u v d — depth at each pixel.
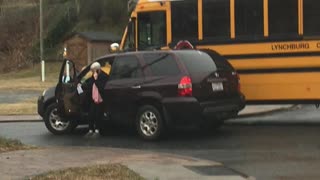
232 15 14.93
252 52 14.79
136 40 16.06
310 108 19.77
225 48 14.99
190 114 12.49
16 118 19.03
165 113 12.70
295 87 14.52
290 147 11.53
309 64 14.35
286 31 14.52
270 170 9.33
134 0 16.80
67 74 15.16
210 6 15.14
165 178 8.53
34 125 17.22
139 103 13.20
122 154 10.69
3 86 41.69
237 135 13.44
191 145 12.17
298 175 8.91
